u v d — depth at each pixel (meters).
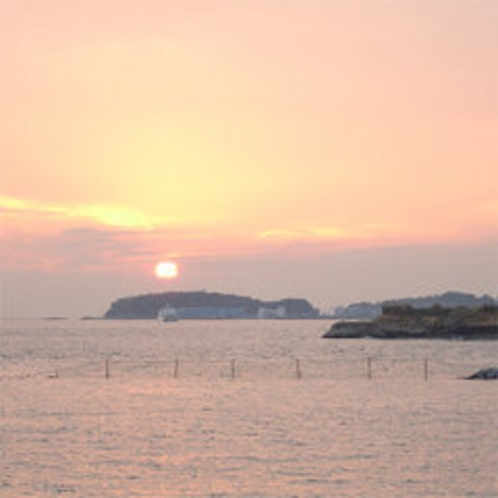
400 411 57.44
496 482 36.22
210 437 47.28
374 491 34.81
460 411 57.12
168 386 77.44
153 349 192.38
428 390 71.56
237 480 36.78
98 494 34.69
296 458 41.16
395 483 36.06
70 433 48.78
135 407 60.72
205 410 58.91
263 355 159.00
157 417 55.31
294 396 67.62
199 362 130.38
